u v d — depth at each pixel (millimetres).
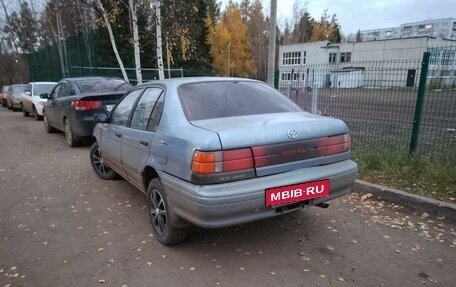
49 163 7082
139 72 14664
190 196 2820
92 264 3197
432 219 4086
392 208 4430
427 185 4758
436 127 7965
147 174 3824
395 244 3500
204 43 39844
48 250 3477
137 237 3717
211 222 2779
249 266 3121
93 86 8734
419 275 2967
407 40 43781
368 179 5113
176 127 3227
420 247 3438
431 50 6398
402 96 6586
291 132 3055
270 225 3949
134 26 14398
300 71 8867
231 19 57781
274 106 3752
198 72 31688
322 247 3449
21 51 42375
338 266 3107
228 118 3305
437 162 5148
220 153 2766
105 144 5109
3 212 4496
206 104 3479
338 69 8055
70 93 8773
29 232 3891
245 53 58500
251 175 2883
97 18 17641
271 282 2879
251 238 3646
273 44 8570
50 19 34500
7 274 3072
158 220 3570
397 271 3025
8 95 21391
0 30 42531
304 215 4227
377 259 3221
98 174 5934
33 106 14750
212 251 3395
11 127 12914
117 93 8320
